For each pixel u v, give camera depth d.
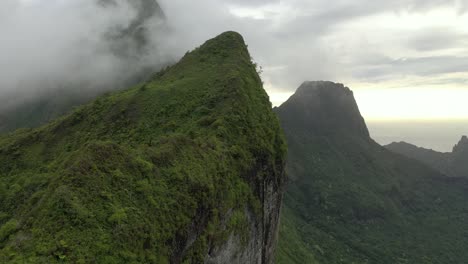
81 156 23.19
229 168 32.75
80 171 21.80
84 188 21.02
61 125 57.38
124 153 25.05
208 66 61.16
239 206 33.56
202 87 50.47
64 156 48.59
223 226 30.56
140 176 24.36
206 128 38.41
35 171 48.03
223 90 46.34
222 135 36.31
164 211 23.47
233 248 32.56
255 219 38.09
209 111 42.53
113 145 24.91
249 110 43.16
